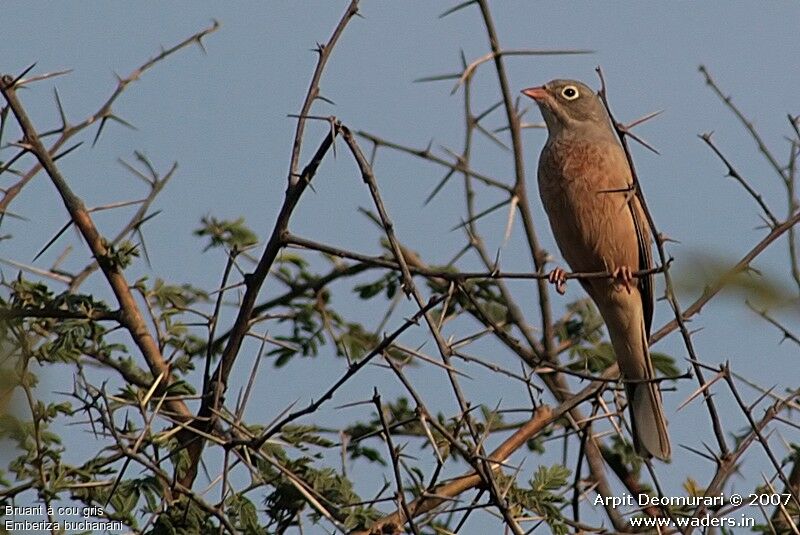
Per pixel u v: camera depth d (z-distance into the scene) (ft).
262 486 31.07
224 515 27.35
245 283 30.94
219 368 31.35
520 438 33.65
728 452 29.66
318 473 30.76
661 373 41.60
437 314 41.63
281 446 31.71
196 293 39.81
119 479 27.48
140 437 26.96
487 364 26.86
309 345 41.16
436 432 34.17
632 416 40.55
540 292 42.96
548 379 41.81
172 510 29.53
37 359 31.96
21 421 30.22
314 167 29.01
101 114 37.11
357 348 41.29
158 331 34.53
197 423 31.55
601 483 38.37
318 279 41.55
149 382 34.37
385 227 27.37
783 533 31.63
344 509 29.58
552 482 31.22
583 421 31.27
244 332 31.40
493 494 26.37
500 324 41.14
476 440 26.89
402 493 26.30
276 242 30.07
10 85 33.24
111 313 34.19
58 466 28.91
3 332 31.24
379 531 28.73
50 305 33.55
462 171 39.60
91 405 27.12
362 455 34.63
